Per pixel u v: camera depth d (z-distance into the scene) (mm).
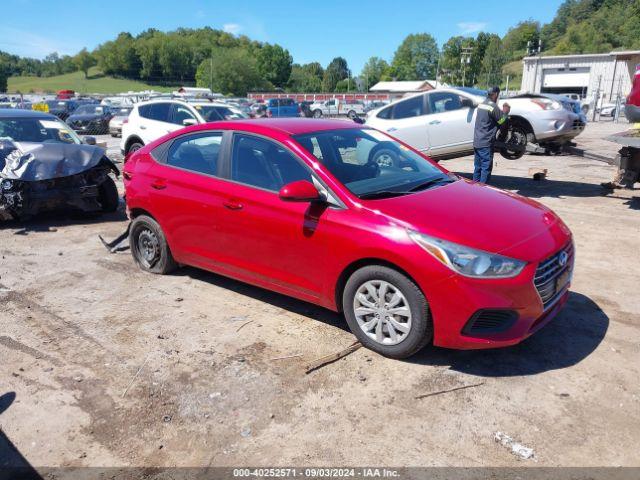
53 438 3066
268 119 4938
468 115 9977
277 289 4363
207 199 4676
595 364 3660
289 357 3854
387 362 3742
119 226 7711
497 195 4285
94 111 26703
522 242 3492
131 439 3039
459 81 109125
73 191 7465
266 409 3268
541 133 9750
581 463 2758
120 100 37188
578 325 4230
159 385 3545
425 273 3395
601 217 7621
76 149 7621
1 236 7191
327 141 4410
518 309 3354
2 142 7398
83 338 4215
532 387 3414
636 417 3102
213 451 2926
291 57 150750
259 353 3922
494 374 3568
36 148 7324
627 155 7719
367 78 154375
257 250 4363
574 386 3412
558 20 168500
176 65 151500
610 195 9195
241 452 2910
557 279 3662
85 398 3424
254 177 4406
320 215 3900
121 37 158125
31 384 3592
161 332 4285
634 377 3496
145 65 152125
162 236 5332
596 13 151125
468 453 2850
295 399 3355
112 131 23219
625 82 38219
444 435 2990
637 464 2742
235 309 4691
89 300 4953
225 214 4520
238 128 4621
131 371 3721
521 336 3434
